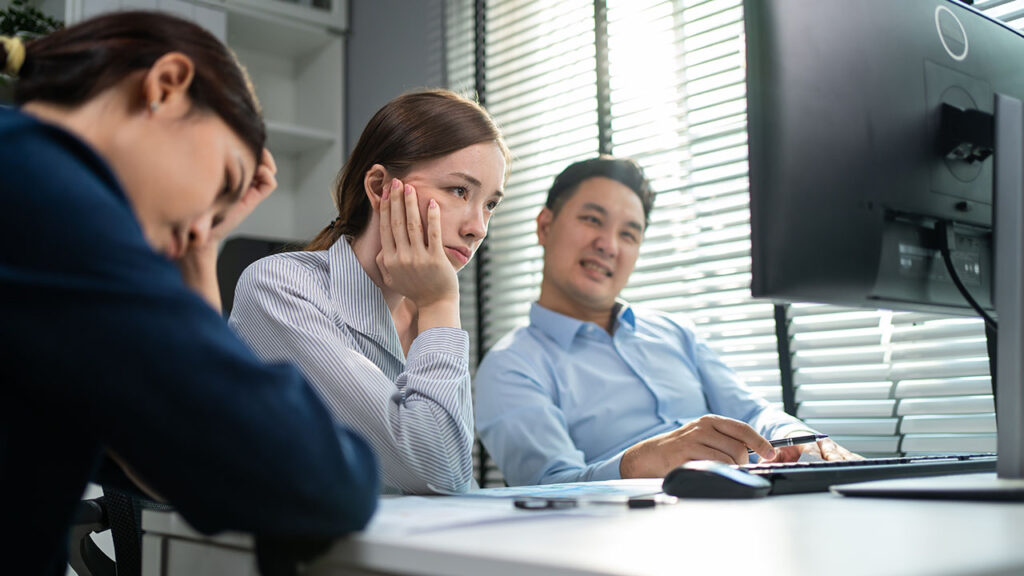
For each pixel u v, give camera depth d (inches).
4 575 18.2
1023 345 24.8
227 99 21.0
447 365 35.3
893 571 13.0
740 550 15.0
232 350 17.5
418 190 42.6
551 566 13.9
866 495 24.4
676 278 93.7
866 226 29.6
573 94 107.7
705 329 92.4
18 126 16.7
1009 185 24.9
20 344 15.7
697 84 94.6
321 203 126.1
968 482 24.2
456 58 117.1
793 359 85.0
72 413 16.4
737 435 42.8
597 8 103.7
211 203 21.2
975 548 15.0
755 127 28.6
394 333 41.5
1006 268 25.0
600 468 51.1
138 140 19.4
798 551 14.8
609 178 77.6
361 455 20.0
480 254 113.3
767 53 28.6
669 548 15.4
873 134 30.1
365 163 44.5
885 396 78.0
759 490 25.0
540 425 62.6
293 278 39.4
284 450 17.3
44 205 15.9
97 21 20.9
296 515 17.6
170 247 21.0
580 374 69.5
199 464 16.8
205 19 113.1
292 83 134.1
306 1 125.3
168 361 16.2
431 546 16.2
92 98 19.5
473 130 43.9
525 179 112.3
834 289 29.1
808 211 28.5
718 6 93.4
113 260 16.3
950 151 32.4
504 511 22.8
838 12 30.2
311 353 35.5
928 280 31.7
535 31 112.8
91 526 46.1
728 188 90.7
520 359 67.9
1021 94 36.4
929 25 32.9
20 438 17.3
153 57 20.0
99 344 15.8
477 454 109.4
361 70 127.8
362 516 18.8
